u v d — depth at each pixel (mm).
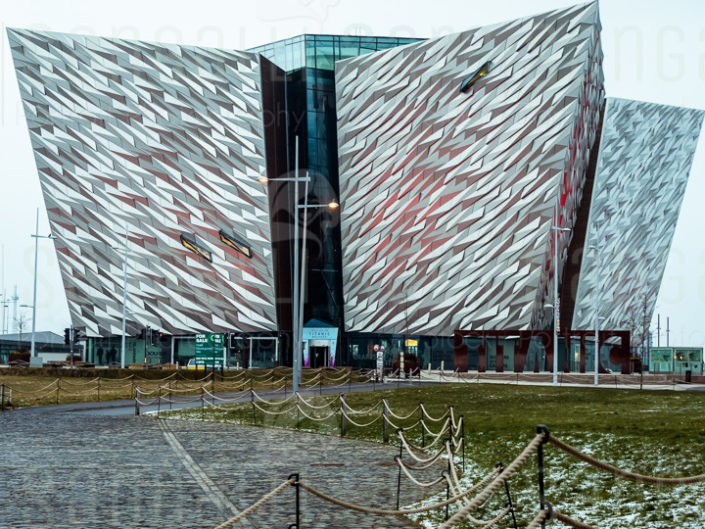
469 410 32531
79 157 86875
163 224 88000
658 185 108438
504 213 79438
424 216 85312
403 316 87625
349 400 41250
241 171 86125
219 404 41625
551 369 78250
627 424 23578
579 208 89312
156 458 20234
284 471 18172
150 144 86062
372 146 89750
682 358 86562
